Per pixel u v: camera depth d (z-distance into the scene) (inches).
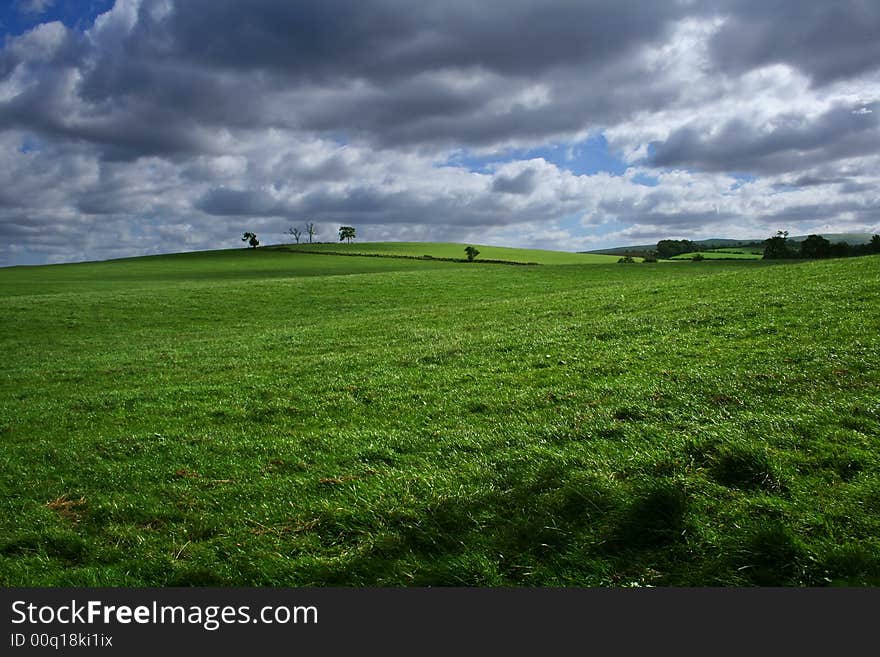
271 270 4229.8
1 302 1993.1
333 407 546.0
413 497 307.3
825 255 4778.5
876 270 1093.8
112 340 1385.3
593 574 231.5
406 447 404.8
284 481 355.6
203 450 435.2
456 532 269.9
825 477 276.8
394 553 261.3
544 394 506.0
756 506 257.4
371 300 1999.3
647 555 237.0
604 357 633.0
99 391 755.4
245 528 296.7
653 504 259.0
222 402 599.5
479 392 545.6
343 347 975.0
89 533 306.3
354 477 351.6
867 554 214.4
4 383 896.9
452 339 916.0
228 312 1819.6
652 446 342.0
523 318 1119.0
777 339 608.1
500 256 6107.3
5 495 370.3
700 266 3294.8
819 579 212.1
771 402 397.7
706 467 302.2
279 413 539.2
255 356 958.4
